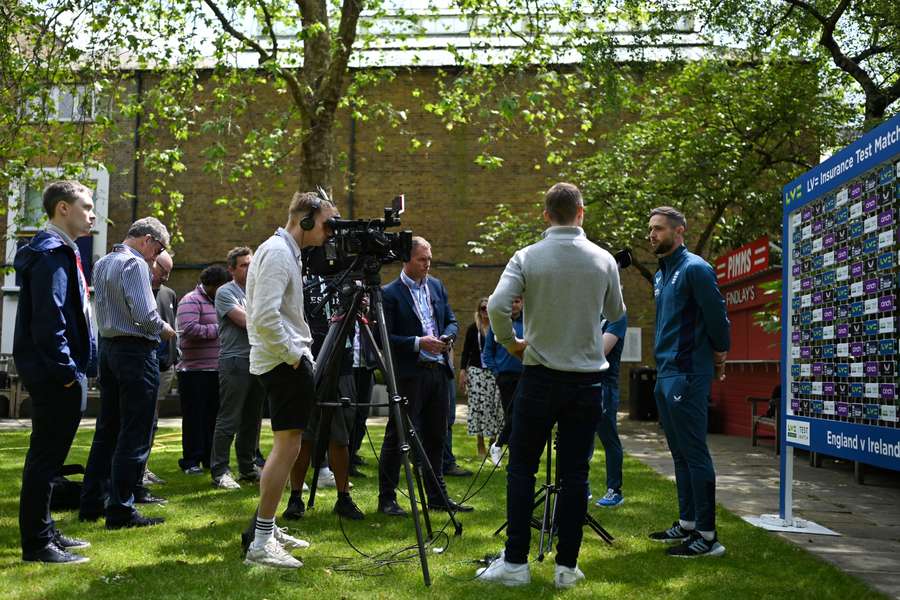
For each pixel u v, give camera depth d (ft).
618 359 20.17
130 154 66.80
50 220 14.30
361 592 12.30
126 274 16.34
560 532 13.02
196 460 24.63
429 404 18.74
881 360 15.42
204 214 66.95
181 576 12.87
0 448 30.81
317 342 19.33
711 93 47.85
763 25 46.60
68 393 13.75
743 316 44.60
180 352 24.86
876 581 13.85
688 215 50.24
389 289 19.06
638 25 47.03
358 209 66.64
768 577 13.74
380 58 50.62
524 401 12.92
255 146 42.83
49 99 39.70
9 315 64.85
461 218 66.13
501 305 12.75
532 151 65.82
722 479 26.61
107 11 39.65
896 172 15.19
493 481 23.53
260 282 13.43
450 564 14.05
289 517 17.49
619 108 47.52
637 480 24.16
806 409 18.42
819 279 18.07
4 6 38.70
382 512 18.22
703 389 15.53
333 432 17.40
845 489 24.95
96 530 16.21
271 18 41.34
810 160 49.08
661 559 14.79
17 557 14.02
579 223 13.37
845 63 44.39
